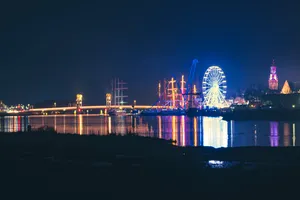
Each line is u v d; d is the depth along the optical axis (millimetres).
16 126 142250
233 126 134250
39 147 40562
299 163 32156
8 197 21844
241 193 22234
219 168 28875
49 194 22250
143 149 41281
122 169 28250
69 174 26719
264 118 186625
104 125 151500
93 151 38469
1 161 31469
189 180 25094
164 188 23297
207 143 72875
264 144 69750
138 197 21641
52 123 181750
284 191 22547
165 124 153125
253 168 28828
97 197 21688
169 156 36281
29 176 26234
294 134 93938
